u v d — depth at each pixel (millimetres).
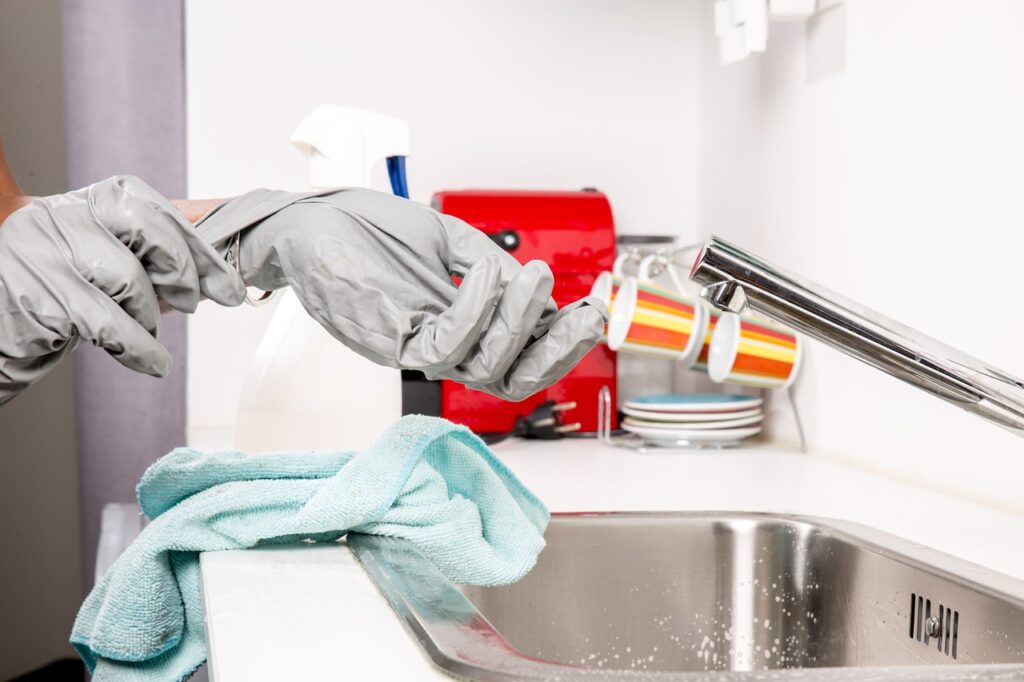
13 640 2143
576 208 1596
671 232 1855
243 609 614
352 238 587
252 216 606
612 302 1396
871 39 1273
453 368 571
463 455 790
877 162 1266
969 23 1091
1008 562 833
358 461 749
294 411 1027
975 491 1088
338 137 1070
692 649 962
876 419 1272
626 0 1825
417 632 554
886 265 1252
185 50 1809
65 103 1817
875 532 907
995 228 1058
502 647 528
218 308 1730
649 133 1843
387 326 560
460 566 735
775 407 1538
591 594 950
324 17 1746
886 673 493
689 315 1408
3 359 562
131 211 558
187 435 1576
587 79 1822
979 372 748
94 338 548
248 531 748
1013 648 711
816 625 929
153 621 764
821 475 1252
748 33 1366
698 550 967
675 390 1852
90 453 1851
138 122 1821
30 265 545
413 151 1782
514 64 1804
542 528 862
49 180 2115
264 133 1739
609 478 1225
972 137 1090
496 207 1573
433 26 1777
